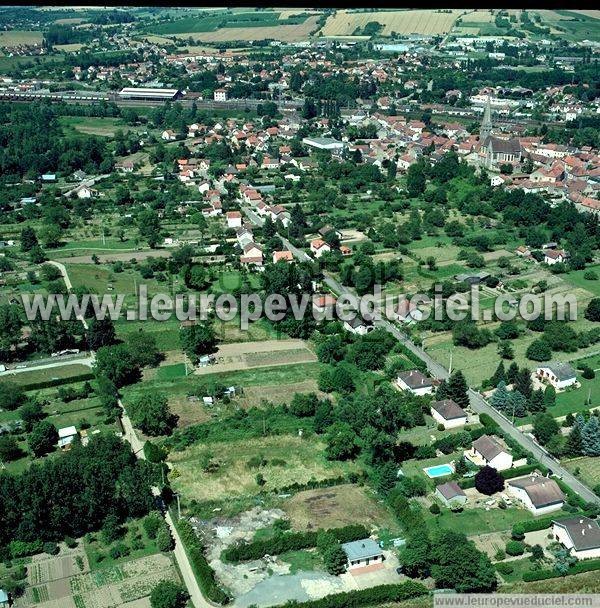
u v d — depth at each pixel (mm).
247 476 183375
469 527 164000
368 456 187500
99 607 143625
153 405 198500
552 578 148625
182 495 176250
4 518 158375
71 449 186875
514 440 193625
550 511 169125
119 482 173750
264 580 150125
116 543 160625
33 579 150875
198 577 149000
